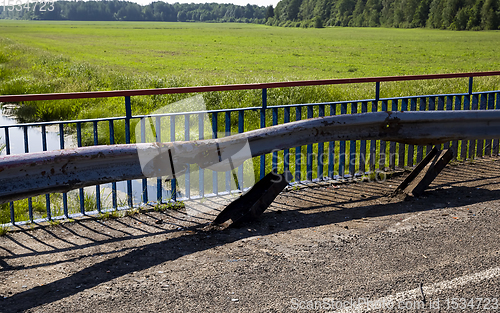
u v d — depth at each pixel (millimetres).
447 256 3725
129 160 3980
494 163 6633
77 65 27203
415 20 180500
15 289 3232
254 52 54656
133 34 112125
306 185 5805
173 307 2980
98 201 4805
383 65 37406
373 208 4953
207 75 26828
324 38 97500
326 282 3316
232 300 3068
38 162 3533
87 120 4605
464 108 6840
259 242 4055
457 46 66688
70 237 4215
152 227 4461
